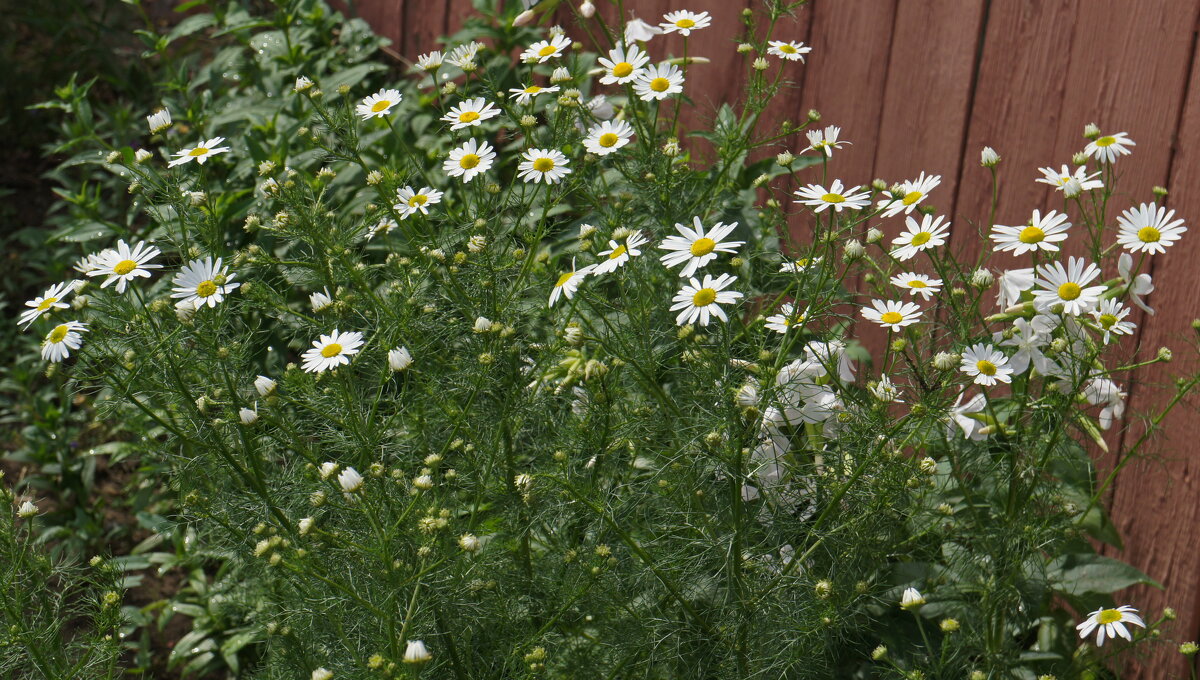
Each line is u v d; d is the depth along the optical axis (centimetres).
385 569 203
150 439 276
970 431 223
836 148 333
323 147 266
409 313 229
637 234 214
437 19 488
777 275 257
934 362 196
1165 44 248
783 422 223
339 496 223
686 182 271
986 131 290
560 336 221
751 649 218
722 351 210
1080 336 211
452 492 236
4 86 541
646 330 212
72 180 506
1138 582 245
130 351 233
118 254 235
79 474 367
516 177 244
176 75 443
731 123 284
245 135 349
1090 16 263
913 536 235
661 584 225
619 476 238
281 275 277
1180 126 247
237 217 347
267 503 221
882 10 314
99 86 559
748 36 286
